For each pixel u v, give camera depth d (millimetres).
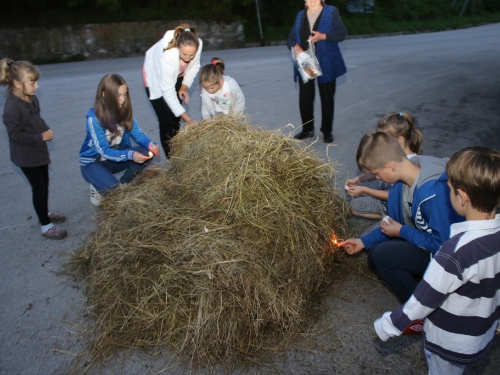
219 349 2479
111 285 2775
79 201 4422
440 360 1952
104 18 17328
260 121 6629
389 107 7227
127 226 3039
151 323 2559
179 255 2691
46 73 12031
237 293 2537
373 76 9609
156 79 4297
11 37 15367
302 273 2787
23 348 2611
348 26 23938
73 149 5820
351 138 5828
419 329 2521
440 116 6719
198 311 2518
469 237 1700
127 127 3934
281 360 2467
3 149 5918
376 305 2887
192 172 3207
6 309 2930
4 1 15797
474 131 6039
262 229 2764
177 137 3742
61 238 3752
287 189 2984
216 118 3691
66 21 16484
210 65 3992
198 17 19125
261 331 2582
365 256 3314
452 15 32469
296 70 5512
